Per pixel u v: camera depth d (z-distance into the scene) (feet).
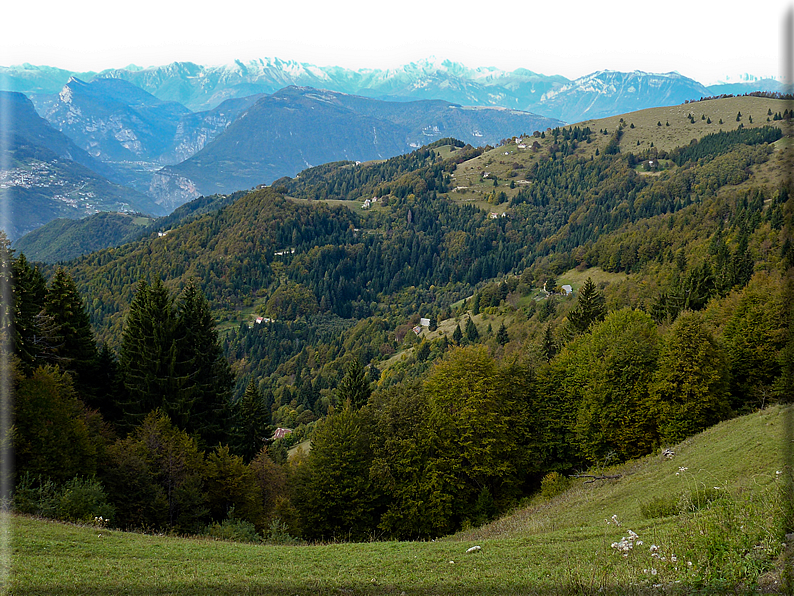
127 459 122.11
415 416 168.45
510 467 159.53
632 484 110.73
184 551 80.07
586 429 165.48
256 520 140.36
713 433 124.06
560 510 113.60
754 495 62.44
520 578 57.31
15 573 61.52
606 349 173.78
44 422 111.34
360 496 153.48
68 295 177.68
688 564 46.60
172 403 168.55
